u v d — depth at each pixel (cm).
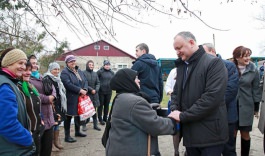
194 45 240
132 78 220
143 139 212
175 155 404
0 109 193
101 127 647
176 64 264
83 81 547
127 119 209
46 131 339
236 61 360
